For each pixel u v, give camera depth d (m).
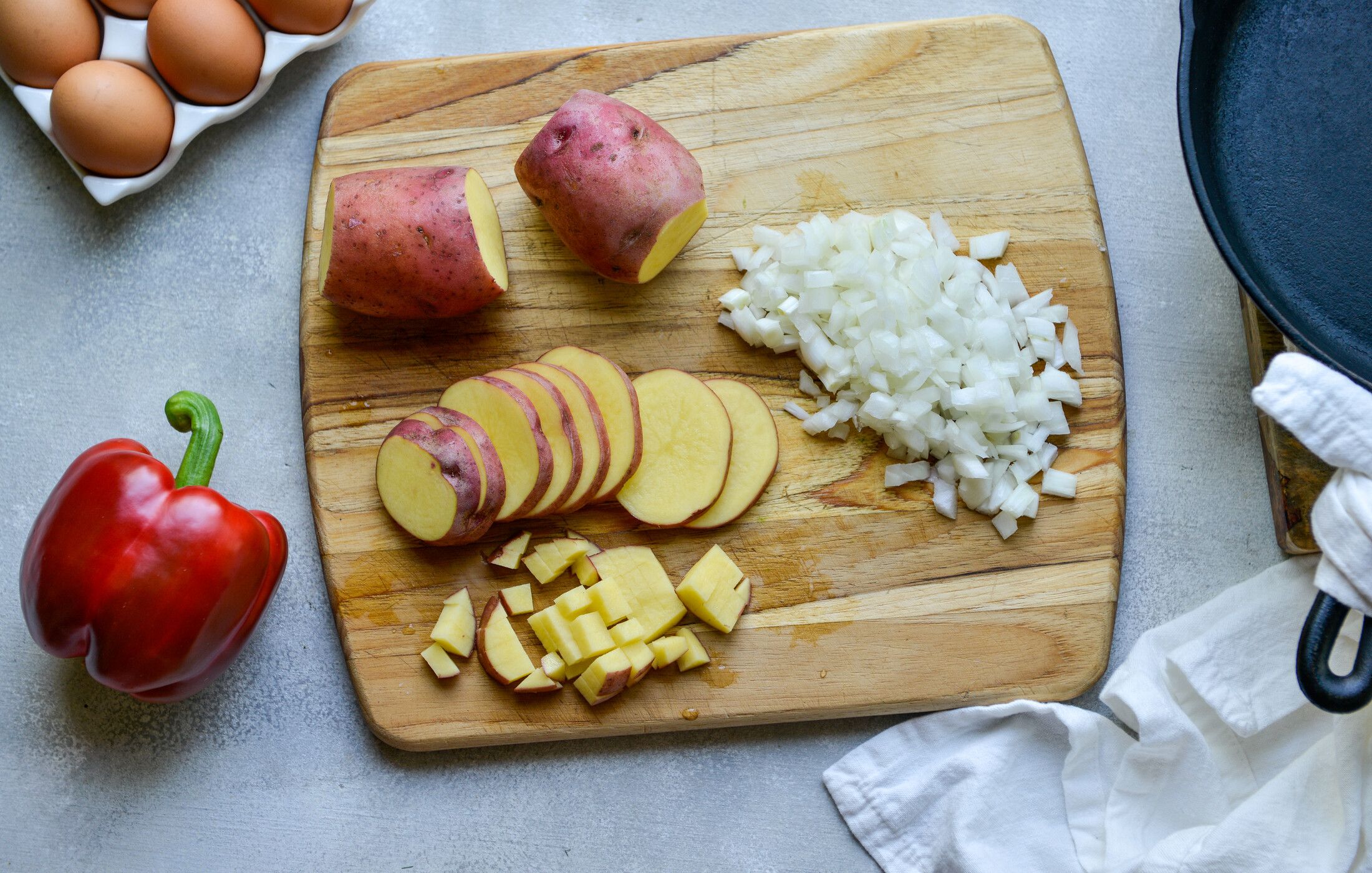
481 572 0.71
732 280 0.72
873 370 0.70
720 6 0.76
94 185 0.72
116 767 0.72
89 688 0.72
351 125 0.73
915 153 0.73
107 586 0.66
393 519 0.70
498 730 0.70
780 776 0.72
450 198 0.68
